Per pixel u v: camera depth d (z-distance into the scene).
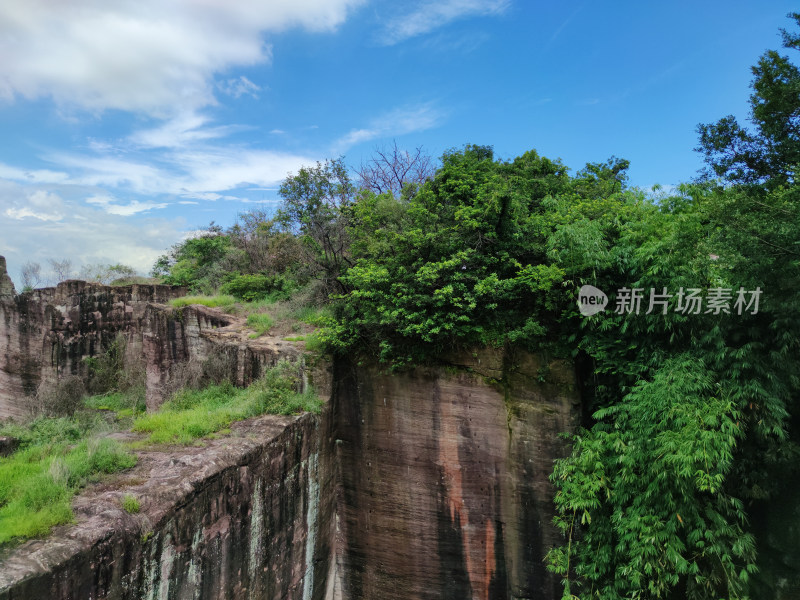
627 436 8.71
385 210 13.33
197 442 8.93
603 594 8.84
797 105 9.85
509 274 11.51
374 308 11.42
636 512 8.24
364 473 11.95
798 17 9.82
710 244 7.94
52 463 7.13
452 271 10.98
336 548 12.25
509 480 10.79
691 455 7.39
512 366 10.89
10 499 6.44
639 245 9.54
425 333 10.77
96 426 11.06
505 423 10.83
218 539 7.86
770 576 8.58
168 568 6.81
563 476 9.21
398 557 11.70
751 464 8.56
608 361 9.77
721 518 7.85
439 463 11.27
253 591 8.85
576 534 10.22
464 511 11.13
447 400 11.18
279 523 9.64
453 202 12.23
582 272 10.09
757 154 11.48
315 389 11.59
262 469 9.05
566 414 10.45
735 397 7.88
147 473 7.56
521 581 10.74
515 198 11.51
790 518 8.45
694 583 8.09
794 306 7.19
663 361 8.95
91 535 5.77
